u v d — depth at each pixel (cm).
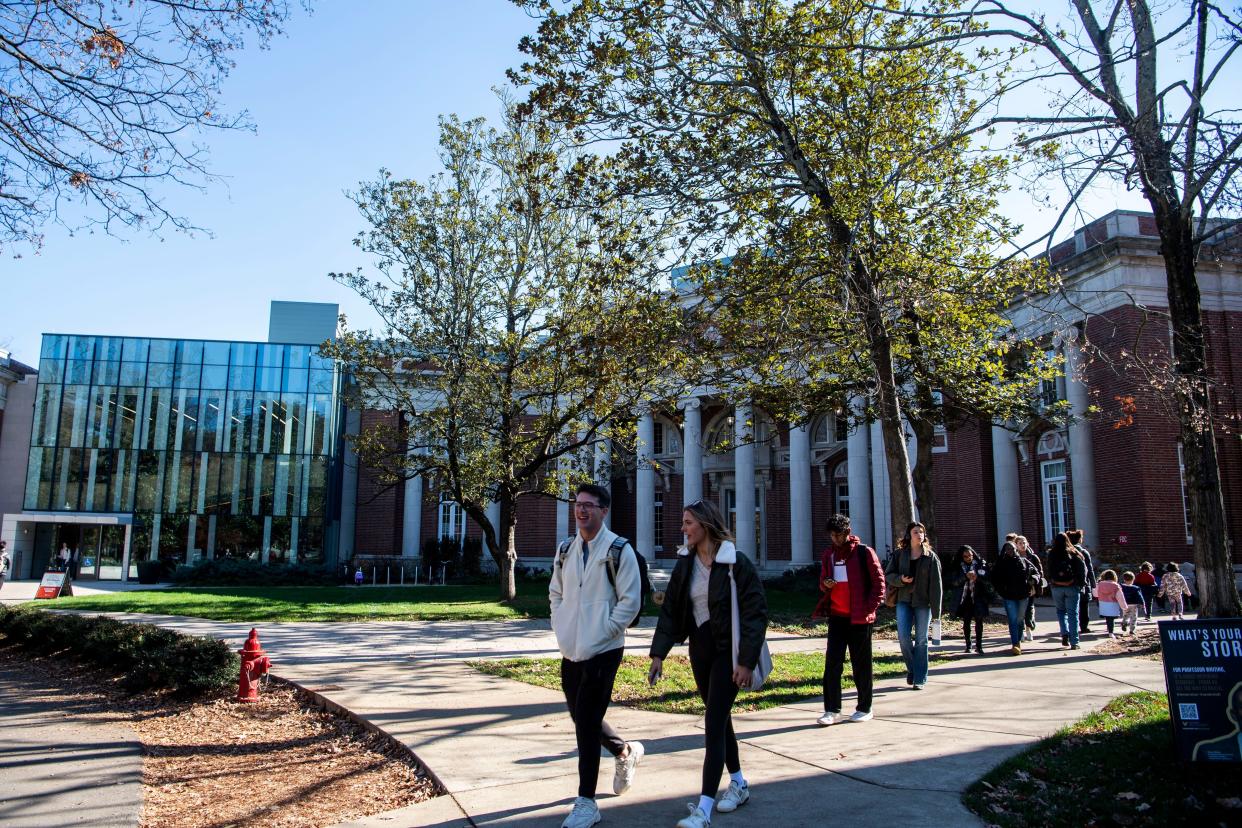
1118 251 2325
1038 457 2744
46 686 1152
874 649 1373
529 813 509
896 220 1365
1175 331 1084
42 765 691
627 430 2206
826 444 3712
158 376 3938
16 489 4441
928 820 479
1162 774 567
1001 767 583
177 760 720
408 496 3947
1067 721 742
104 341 3931
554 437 2281
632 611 507
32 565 3794
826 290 1347
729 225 1299
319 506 3956
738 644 495
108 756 722
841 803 511
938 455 3095
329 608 2086
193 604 2188
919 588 948
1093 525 2433
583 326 2022
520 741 703
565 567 527
